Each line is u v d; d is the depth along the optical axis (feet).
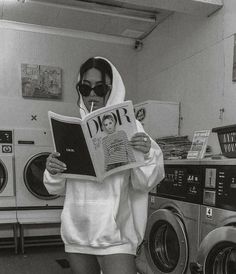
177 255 8.05
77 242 4.54
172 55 12.89
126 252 4.49
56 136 4.57
